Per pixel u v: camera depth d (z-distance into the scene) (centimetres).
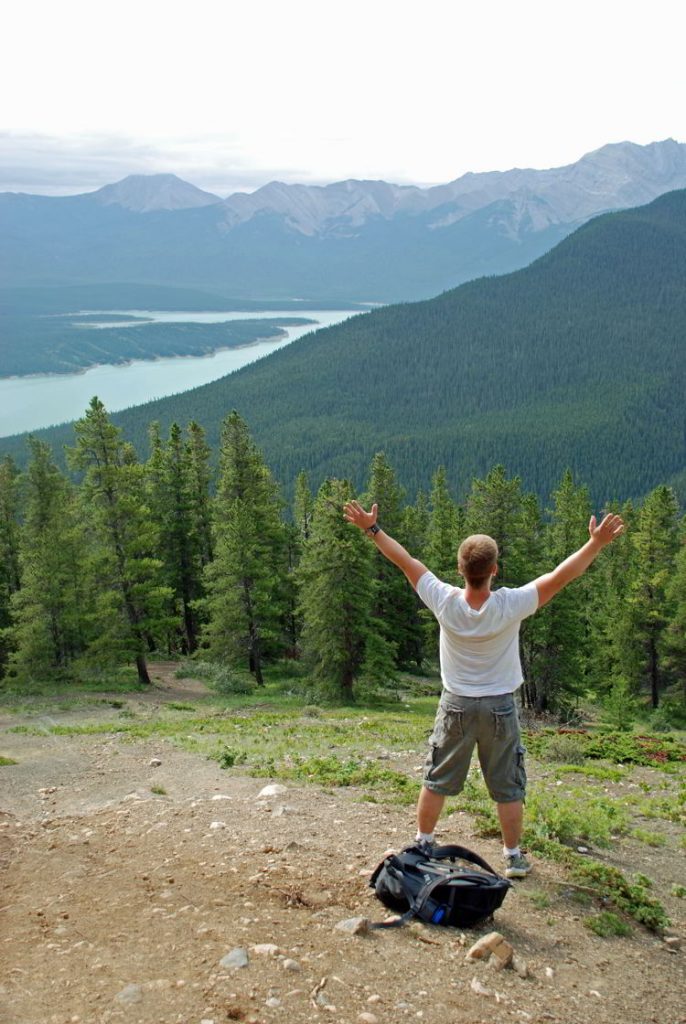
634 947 580
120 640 3531
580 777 1350
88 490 3531
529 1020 457
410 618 4859
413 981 484
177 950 514
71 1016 439
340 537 3609
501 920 582
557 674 3719
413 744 1662
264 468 4669
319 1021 437
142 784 1197
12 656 3619
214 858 705
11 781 1301
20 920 588
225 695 3550
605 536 543
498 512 3759
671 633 4347
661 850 884
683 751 1574
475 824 803
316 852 717
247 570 3928
